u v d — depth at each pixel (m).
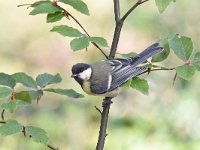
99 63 7.70
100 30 16.62
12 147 12.97
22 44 16.45
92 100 14.05
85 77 7.59
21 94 5.82
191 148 12.20
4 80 5.84
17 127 5.15
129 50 14.83
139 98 13.45
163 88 13.27
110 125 12.52
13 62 16.09
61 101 14.24
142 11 15.27
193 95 12.94
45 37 16.62
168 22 14.95
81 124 13.83
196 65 5.62
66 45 15.70
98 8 16.81
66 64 15.33
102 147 5.95
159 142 12.32
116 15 6.11
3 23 17.11
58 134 13.70
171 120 12.62
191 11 14.88
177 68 5.61
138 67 6.46
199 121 12.60
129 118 12.58
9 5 17.48
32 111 14.08
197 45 14.52
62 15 6.02
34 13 5.83
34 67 15.70
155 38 14.93
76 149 13.60
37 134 5.15
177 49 5.73
